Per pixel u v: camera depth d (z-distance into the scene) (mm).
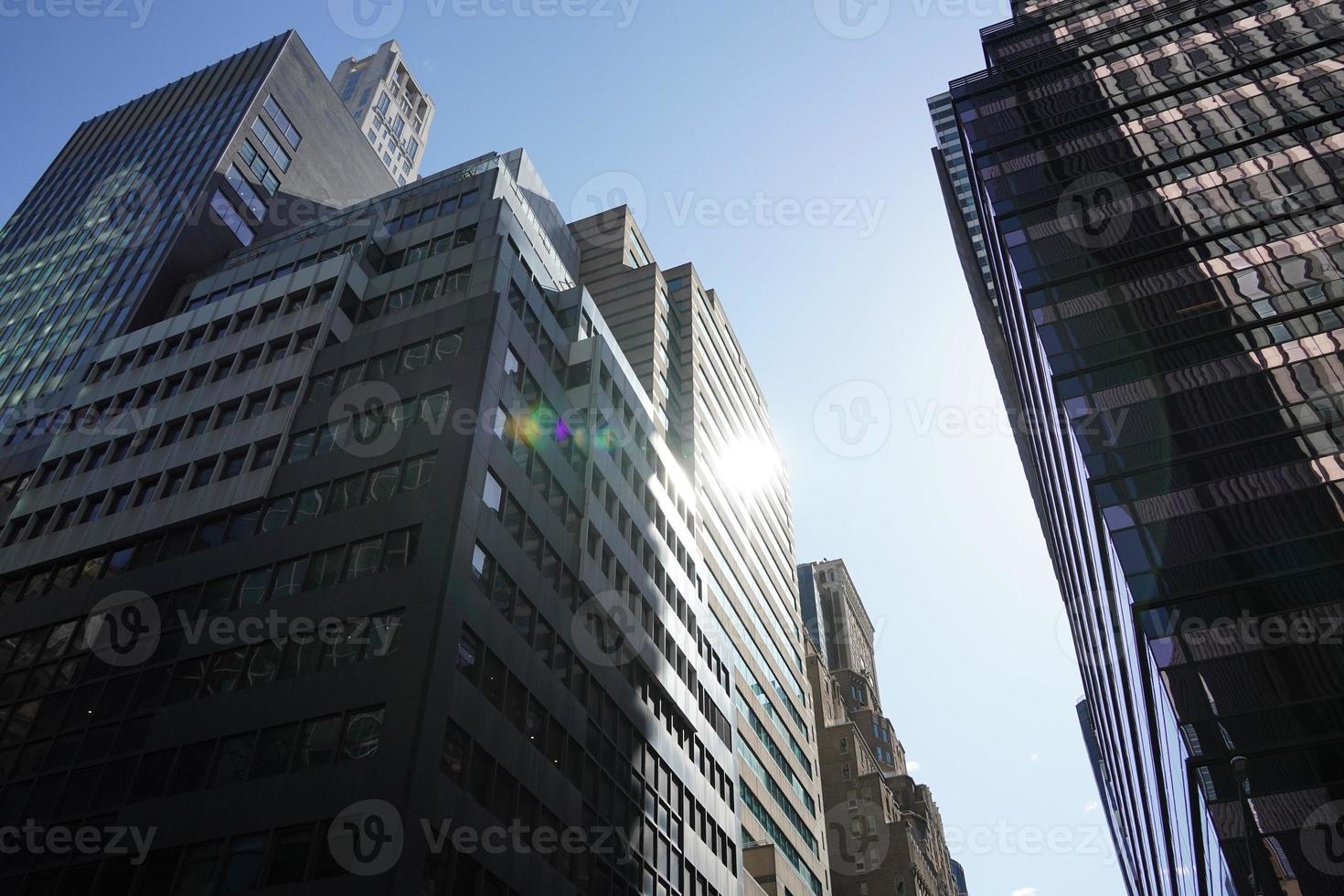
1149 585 39719
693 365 91500
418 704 34312
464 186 65062
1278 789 30922
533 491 47969
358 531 41688
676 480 71938
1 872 36188
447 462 42750
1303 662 34438
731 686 71750
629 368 67750
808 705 101750
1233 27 79812
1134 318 53688
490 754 37406
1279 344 48188
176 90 106500
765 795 77562
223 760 36125
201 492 47906
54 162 106812
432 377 47219
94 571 47344
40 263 90312
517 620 42719
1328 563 37344
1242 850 30172
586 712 46625
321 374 50844
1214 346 49844
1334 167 58500
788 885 74125
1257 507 40812
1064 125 74938
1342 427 42625
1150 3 90125
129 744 38562
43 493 53906
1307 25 75500
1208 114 69062
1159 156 66375
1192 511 41969
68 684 42531
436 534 39875
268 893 31375
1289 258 53219
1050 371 52844
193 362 57062
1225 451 44031
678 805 54875
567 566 49188
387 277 57125
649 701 55500
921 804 143125
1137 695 44844
